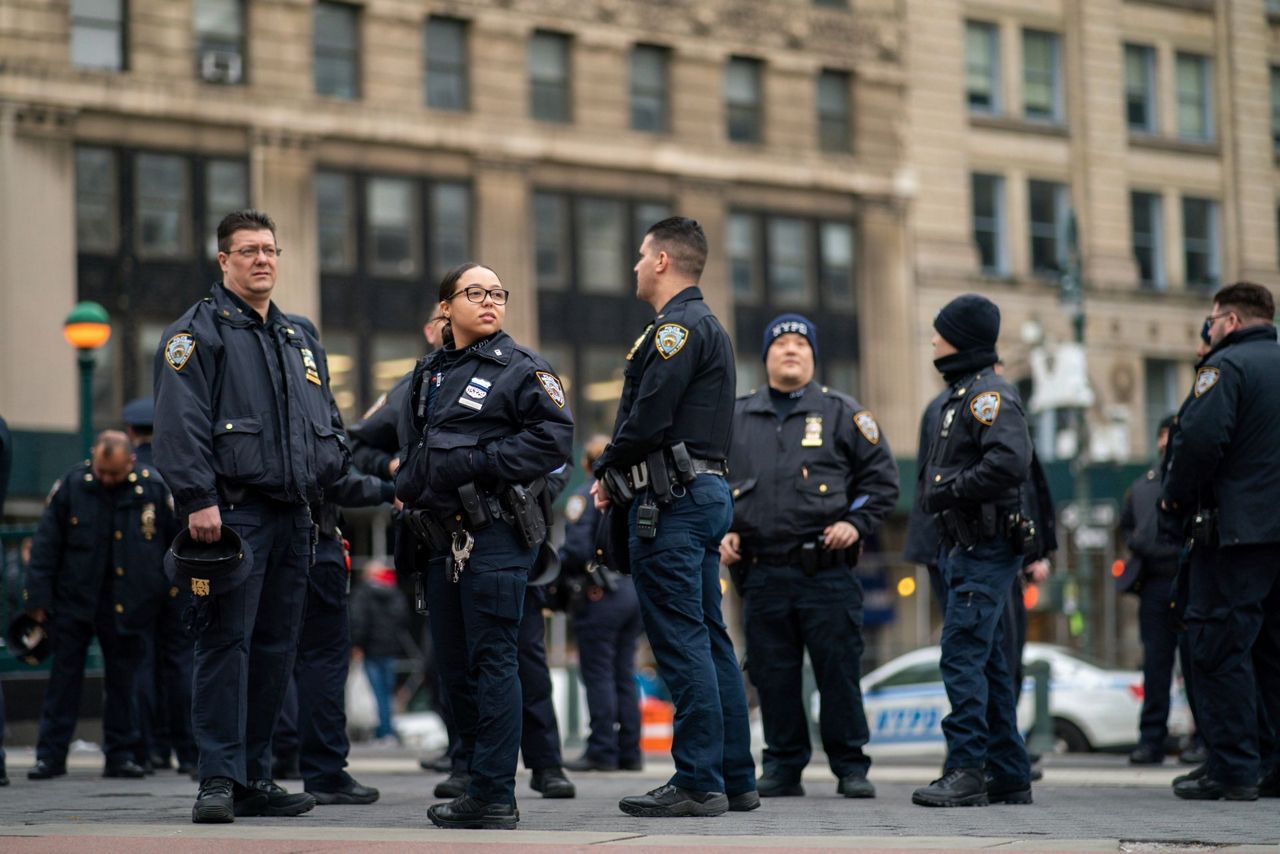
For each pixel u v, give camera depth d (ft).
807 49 249.14
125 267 201.87
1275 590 56.44
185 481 45.65
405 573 48.19
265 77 210.59
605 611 83.41
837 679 60.54
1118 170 274.77
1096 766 87.35
